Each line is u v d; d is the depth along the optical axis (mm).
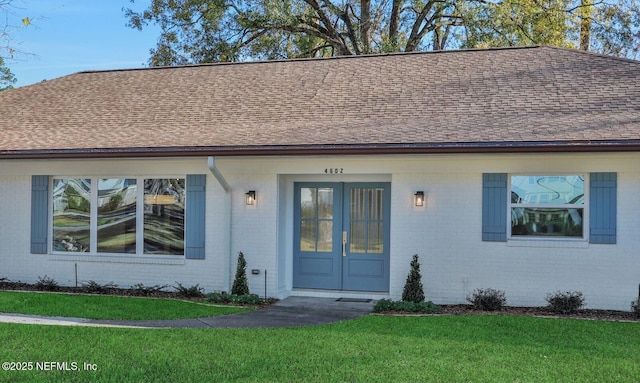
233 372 6898
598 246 10859
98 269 13258
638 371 6930
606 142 9945
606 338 8547
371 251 12594
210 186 12625
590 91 12445
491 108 12359
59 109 15320
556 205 11211
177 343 8156
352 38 31078
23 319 9766
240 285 12039
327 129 12258
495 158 11250
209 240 12617
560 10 28531
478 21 28109
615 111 11391
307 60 16406
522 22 28500
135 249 13195
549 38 28859
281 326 9492
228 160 12453
